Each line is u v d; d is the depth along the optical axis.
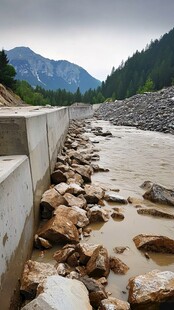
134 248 4.58
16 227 3.26
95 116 47.59
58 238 4.50
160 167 10.38
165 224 5.53
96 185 7.55
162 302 3.15
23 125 4.33
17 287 3.15
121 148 14.36
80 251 4.04
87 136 19.14
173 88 39.56
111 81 143.75
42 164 5.81
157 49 149.62
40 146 5.67
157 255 4.43
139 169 10.02
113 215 5.71
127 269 3.99
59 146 10.86
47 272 3.45
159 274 3.46
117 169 9.98
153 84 97.88
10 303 2.83
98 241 4.77
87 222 5.25
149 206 6.44
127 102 46.22
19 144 4.35
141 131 22.72
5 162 3.77
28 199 4.14
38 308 2.45
